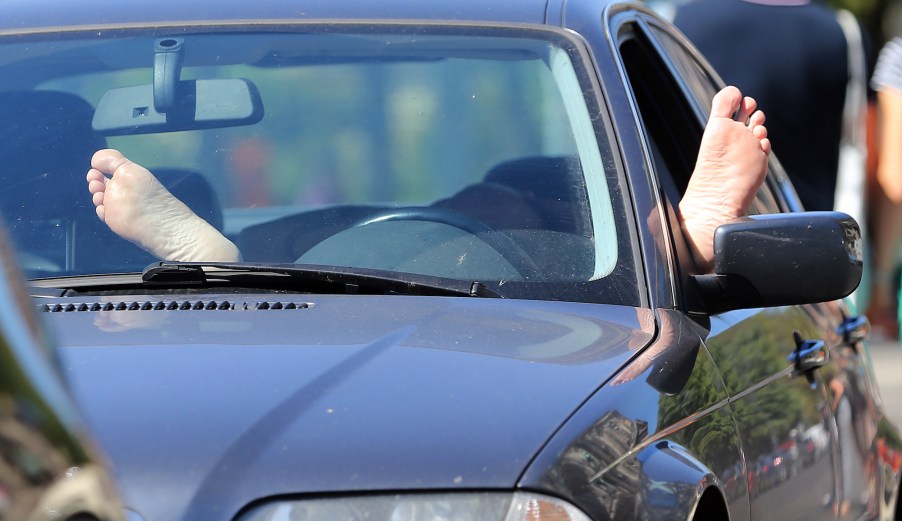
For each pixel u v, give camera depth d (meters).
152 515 7.27
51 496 4.80
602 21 12.55
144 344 8.82
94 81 12.17
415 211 11.11
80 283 10.52
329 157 11.48
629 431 8.42
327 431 7.73
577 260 10.68
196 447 7.54
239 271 10.34
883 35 55.38
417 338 8.98
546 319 9.75
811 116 21.03
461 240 10.84
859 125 20.94
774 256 10.84
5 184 11.45
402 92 11.87
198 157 11.54
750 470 10.26
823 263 10.82
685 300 10.78
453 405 8.05
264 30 12.48
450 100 11.79
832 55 21.00
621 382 8.80
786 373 12.11
